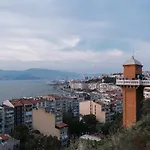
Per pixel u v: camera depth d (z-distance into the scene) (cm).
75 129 11281
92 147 4178
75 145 4928
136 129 3853
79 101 17262
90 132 11512
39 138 8900
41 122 10769
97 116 14738
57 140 8969
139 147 3102
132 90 6075
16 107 12050
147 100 6919
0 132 11038
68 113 14138
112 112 15112
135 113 6012
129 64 6225
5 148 7956
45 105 14175
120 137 3550
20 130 9400
